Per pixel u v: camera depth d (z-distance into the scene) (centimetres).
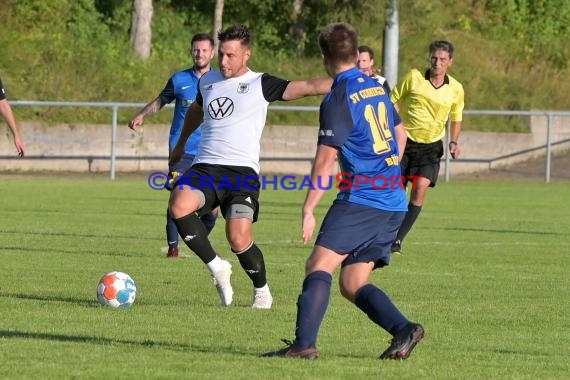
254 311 2561
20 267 3366
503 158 9525
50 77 8781
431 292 2991
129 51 9469
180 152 2775
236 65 2595
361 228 1888
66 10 9662
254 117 2611
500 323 2480
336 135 1870
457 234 4747
